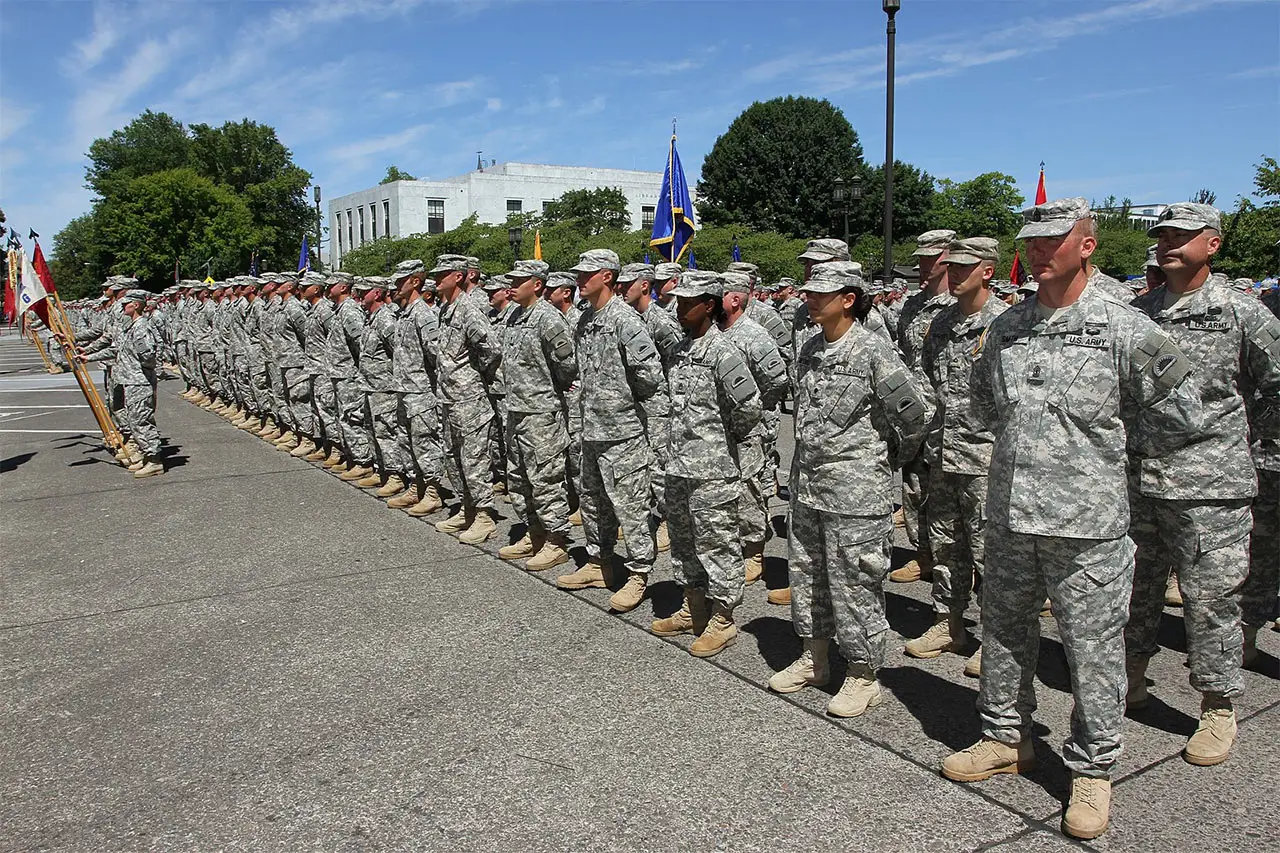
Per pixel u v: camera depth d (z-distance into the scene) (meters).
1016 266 9.88
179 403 17.00
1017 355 3.22
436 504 8.09
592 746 3.78
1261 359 3.71
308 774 3.63
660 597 5.70
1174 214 3.85
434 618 5.38
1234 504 3.58
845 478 3.86
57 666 4.82
